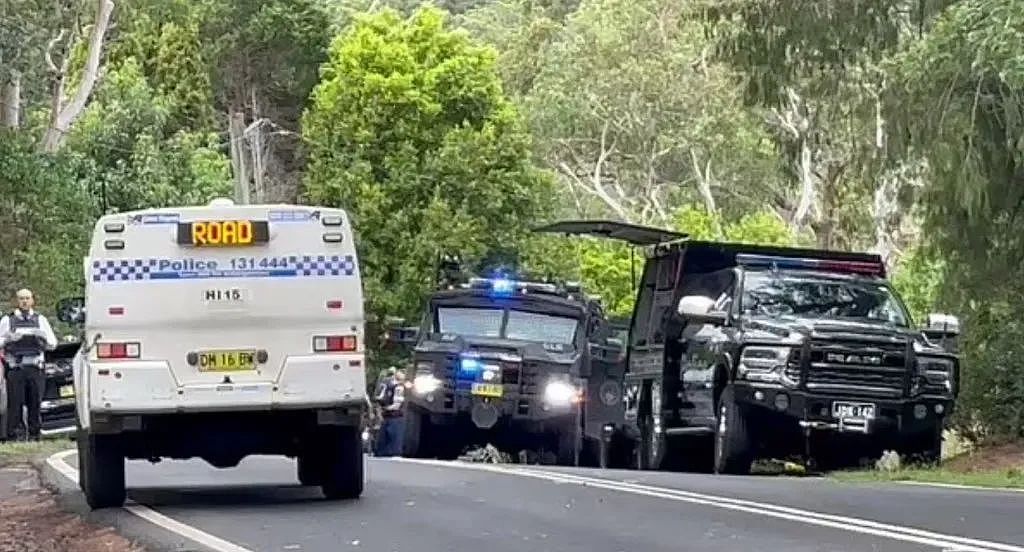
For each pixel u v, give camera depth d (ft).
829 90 128.06
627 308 221.66
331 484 66.18
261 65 256.93
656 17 252.62
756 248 98.73
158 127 202.18
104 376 62.59
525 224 205.87
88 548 55.21
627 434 109.19
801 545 47.96
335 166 206.59
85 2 172.86
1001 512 56.90
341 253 64.44
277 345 63.62
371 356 199.72
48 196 164.25
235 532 55.62
